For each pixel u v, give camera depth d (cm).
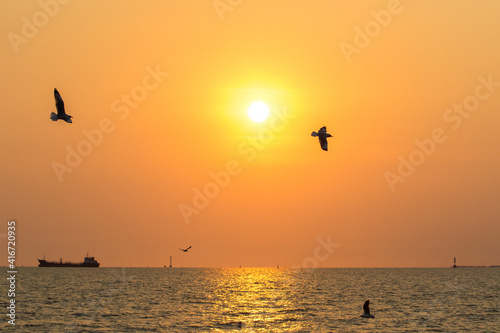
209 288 17925
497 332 8412
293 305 12012
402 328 8688
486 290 17538
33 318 9419
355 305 12069
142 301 12681
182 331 8262
